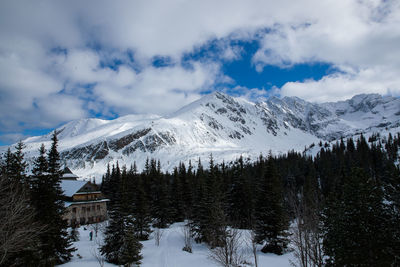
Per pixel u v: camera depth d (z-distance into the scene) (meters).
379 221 16.56
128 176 73.19
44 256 23.94
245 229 44.12
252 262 28.86
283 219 33.94
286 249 34.75
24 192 20.47
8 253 18.17
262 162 72.25
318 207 20.84
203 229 38.31
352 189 17.80
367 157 89.31
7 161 26.64
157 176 79.50
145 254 33.78
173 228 52.94
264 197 37.53
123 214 31.25
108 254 30.64
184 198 61.56
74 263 27.80
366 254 16.23
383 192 17.30
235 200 46.56
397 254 15.54
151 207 56.53
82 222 59.47
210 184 50.84
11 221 15.62
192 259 30.80
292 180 67.25
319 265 17.44
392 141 139.88
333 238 17.92
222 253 27.25
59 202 27.67
